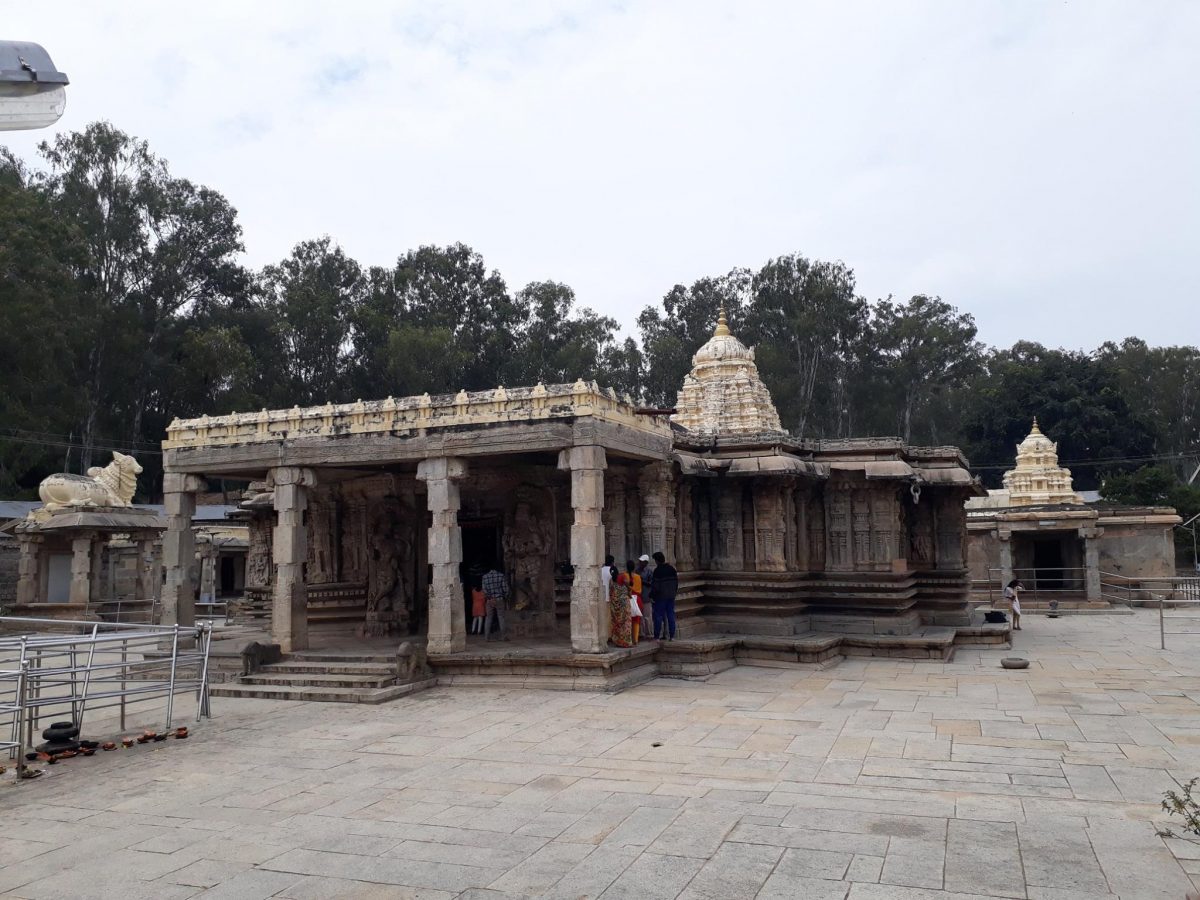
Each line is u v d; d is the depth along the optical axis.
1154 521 38.44
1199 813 6.95
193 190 56.22
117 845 8.13
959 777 9.88
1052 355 71.69
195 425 19.45
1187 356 79.69
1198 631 26.11
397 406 17.69
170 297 54.19
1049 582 41.28
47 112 6.52
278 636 18.05
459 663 16.75
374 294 61.12
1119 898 6.49
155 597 25.05
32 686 12.59
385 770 10.64
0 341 40.03
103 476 37.81
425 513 21.50
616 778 10.05
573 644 16.45
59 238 43.91
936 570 24.20
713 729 12.62
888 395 70.75
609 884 6.93
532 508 20.00
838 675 17.78
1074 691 15.44
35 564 35.41
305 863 7.56
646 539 19.88
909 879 6.90
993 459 68.12
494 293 64.81
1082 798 9.01
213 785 10.12
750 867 7.21
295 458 18.33
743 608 21.59
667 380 66.56
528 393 16.83
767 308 68.62
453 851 7.75
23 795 9.86
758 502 21.73
